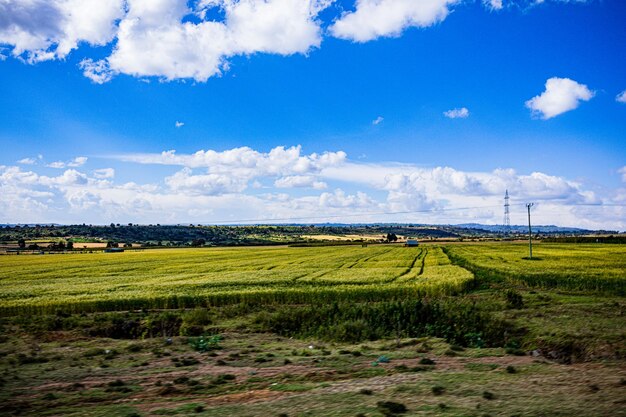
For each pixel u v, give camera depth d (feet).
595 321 70.95
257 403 35.19
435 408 31.45
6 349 68.33
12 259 309.22
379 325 76.33
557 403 31.32
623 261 202.28
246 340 72.28
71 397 39.88
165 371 50.11
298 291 115.65
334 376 44.50
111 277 177.58
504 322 71.46
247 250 405.80
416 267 195.62
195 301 115.34
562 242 453.99
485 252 302.66
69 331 85.71
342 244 503.61
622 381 35.88
